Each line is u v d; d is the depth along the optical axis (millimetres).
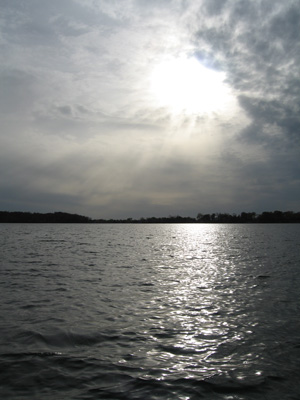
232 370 9641
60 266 31141
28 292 19359
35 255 41312
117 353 10750
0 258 37500
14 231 123625
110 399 8023
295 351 10992
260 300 17969
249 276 26109
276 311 15766
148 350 11039
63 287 20953
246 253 47094
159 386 8680
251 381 8984
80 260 36344
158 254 45344
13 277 24547
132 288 20984
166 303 17188
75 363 9961
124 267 31172
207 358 10445
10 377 9047
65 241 72000
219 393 8383
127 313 15250
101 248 55000
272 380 9055
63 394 8227
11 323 13477
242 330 13047
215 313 15414
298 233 123312
